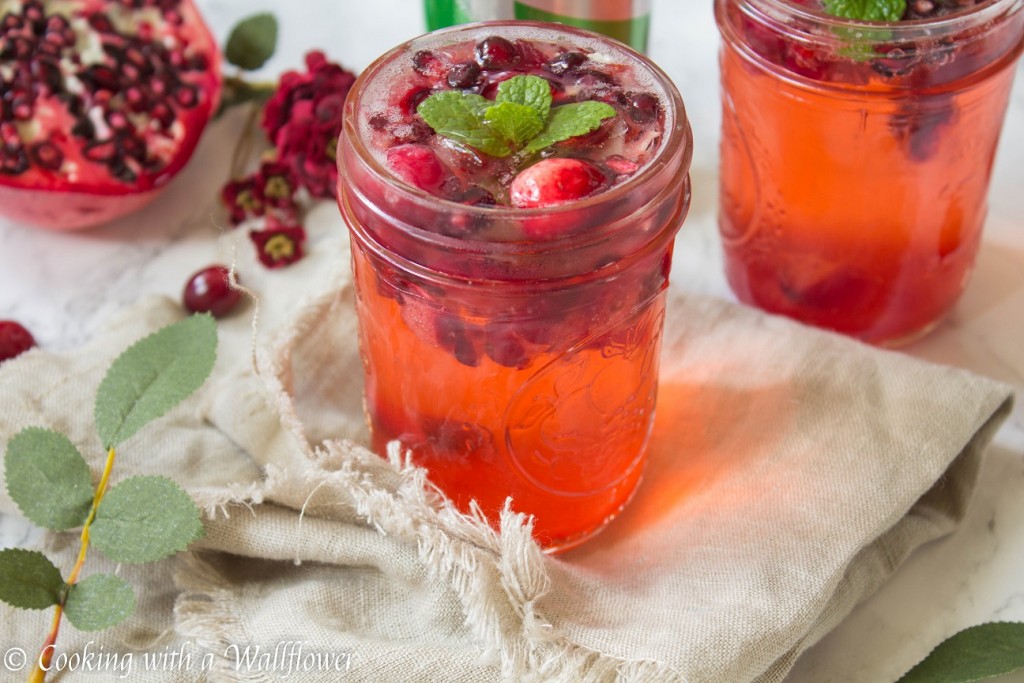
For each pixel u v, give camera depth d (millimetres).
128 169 641
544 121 491
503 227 469
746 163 584
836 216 569
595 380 509
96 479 549
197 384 531
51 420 564
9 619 524
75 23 653
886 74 536
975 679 508
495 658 499
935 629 535
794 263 590
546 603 509
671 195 484
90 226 666
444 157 490
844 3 543
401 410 527
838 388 561
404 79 512
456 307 488
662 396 575
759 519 533
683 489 553
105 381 533
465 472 526
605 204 471
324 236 663
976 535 558
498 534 510
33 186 631
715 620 499
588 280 480
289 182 666
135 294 641
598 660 496
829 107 546
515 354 496
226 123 710
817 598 507
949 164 559
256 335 584
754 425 560
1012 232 654
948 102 541
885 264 578
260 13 689
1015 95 709
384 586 527
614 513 552
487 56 514
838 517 528
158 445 563
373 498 514
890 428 549
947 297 600
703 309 596
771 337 582
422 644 506
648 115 498
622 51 519
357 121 498
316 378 587
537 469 521
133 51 654
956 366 606
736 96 575
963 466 556
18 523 561
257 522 527
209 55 670
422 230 475
